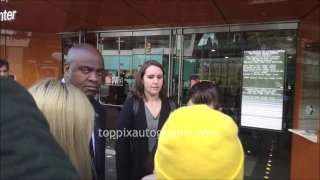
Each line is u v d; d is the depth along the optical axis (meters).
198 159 0.66
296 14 3.81
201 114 0.73
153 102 2.15
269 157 4.46
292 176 3.98
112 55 5.68
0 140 0.53
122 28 5.25
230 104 4.79
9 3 3.82
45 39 5.97
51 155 0.58
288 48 4.34
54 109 1.05
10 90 0.60
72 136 1.07
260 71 4.46
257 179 3.97
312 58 3.81
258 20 4.31
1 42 6.04
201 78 5.02
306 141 3.78
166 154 0.69
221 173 0.67
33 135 0.57
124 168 2.07
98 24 4.89
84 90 1.58
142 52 5.46
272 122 4.39
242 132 4.65
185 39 5.12
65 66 1.64
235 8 3.54
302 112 4.07
